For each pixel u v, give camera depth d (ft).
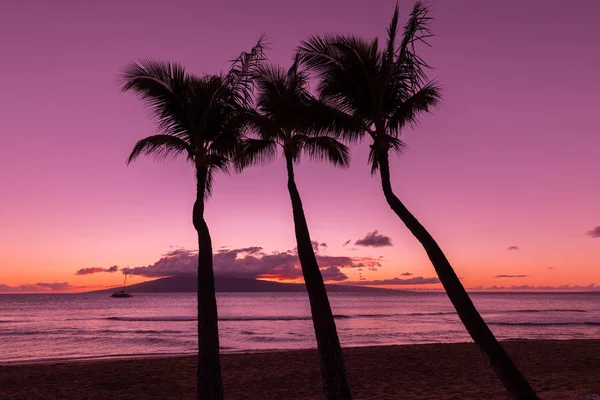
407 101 30.91
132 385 52.49
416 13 28.66
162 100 34.88
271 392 48.65
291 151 35.29
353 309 392.06
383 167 29.22
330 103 32.89
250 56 34.01
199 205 33.65
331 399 28.35
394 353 71.20
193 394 48.39
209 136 35.32
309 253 31.60
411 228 27.12
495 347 23.48
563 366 56.90
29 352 115.75
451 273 25.38
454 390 45.47
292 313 332.39
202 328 30.83
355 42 30.99
